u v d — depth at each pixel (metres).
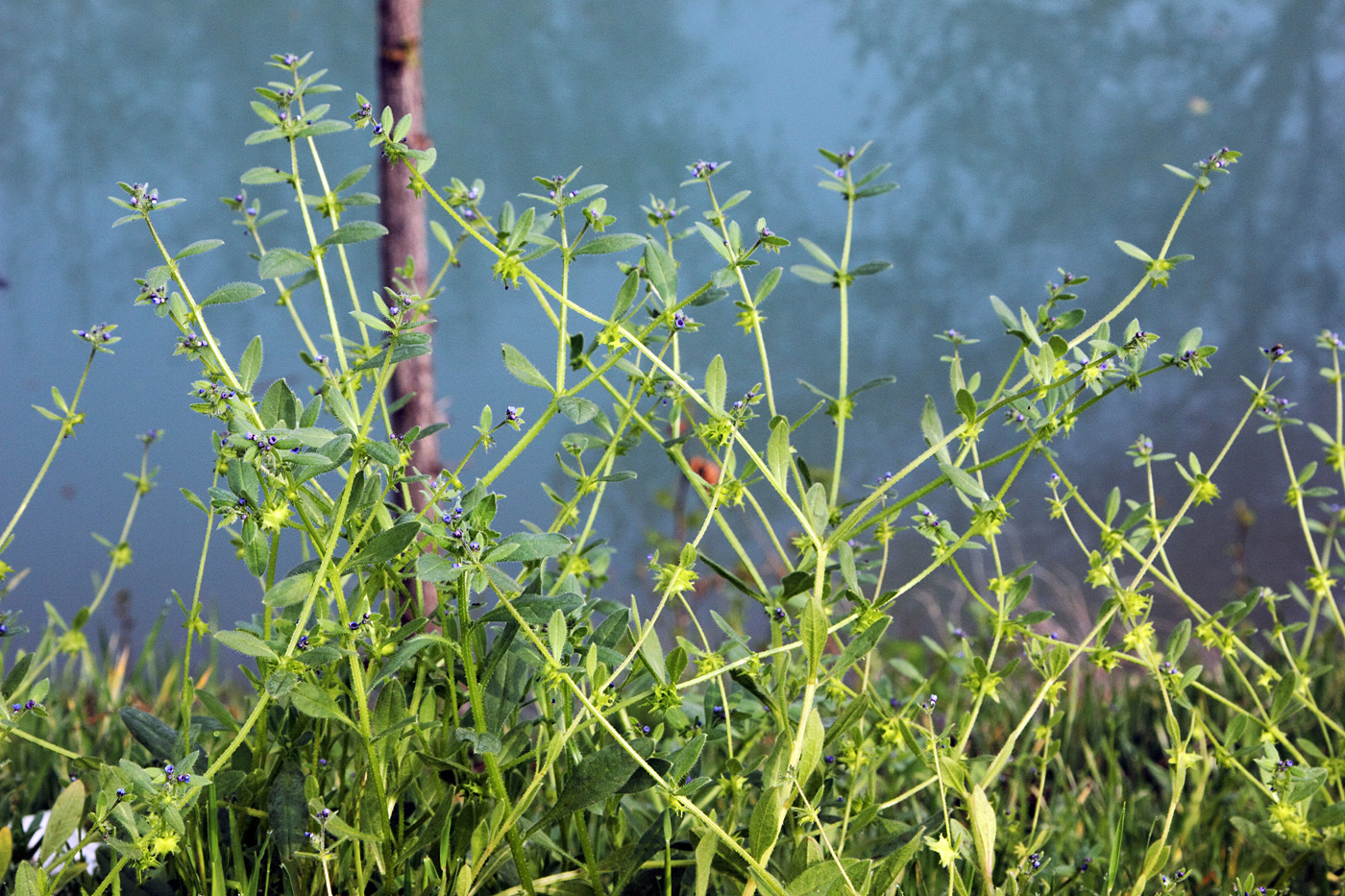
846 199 1.91
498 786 1.43
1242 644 2.04
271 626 1.53
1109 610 1.82
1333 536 2.14
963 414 1.59
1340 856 1.89
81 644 2.20
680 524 4.39
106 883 1.34
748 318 1.67
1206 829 2.22
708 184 1.69
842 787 1.89
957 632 1.96
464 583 1.35
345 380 1.56
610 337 1.53
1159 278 1.69
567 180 1.54
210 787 1.48
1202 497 1.83
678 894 1.60
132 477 2.20
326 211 1.59
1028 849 1.86
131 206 1.39
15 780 2.13
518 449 1.51
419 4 2.84
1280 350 1.93
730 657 1.80
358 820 1.56
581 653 1.52
